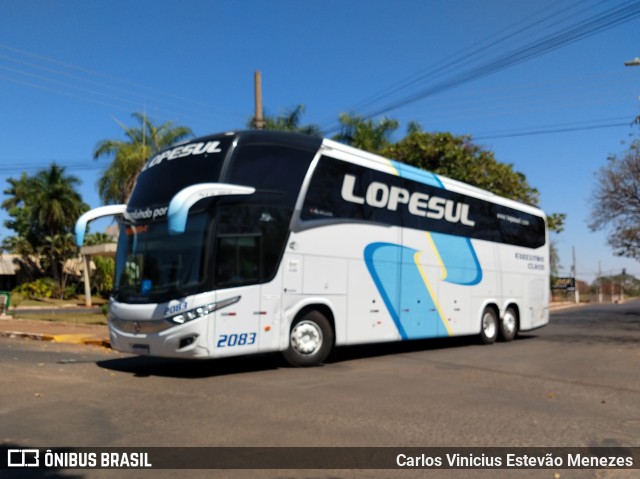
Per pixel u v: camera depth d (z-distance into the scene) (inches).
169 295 388.5
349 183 488.4
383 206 520.4
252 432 258.8
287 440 247.8
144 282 407.5
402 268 534.0
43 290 1873.8
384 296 512.1
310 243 450.0
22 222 1940.2
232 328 394.6
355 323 484.1
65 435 253.3
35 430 260.8
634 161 1314.0
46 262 1985.7
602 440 258.7
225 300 392.2
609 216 1355.8
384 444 245.4
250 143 422.3
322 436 254.5
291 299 432.5
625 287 3676.2
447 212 599.5
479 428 273.7
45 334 673.6
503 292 684.7
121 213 466.9
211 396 332.8
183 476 206.2
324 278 458.6
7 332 708.7
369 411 301.3
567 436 263.6
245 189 409.1
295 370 433.1
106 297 2042.3
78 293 2081.7
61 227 1946.4
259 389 354.6
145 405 309.1
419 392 354.6
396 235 530.9
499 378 412.8
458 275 607.5
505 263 693.3
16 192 2208.4
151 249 412.8
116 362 469.7
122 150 1166.3
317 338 456.8
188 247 392.8
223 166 403.5
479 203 653.9
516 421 288.2
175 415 287.9
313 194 456.1
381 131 1219.2
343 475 209.8
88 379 385.4
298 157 450.0
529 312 736.3
